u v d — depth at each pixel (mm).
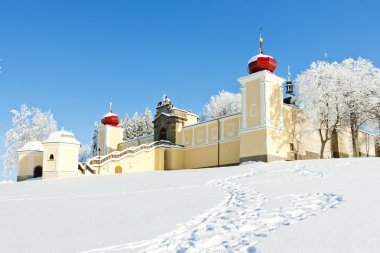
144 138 62531
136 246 7637
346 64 50469
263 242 6750
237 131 48281
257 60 43750
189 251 6859
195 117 59875
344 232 6820
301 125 47219
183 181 21828
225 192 15656
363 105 46562
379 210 8406
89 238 8602
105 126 65500
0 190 24281
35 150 47719
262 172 24375
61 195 18906
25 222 11414
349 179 15453
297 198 11844
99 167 44500
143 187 19891
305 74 48656
